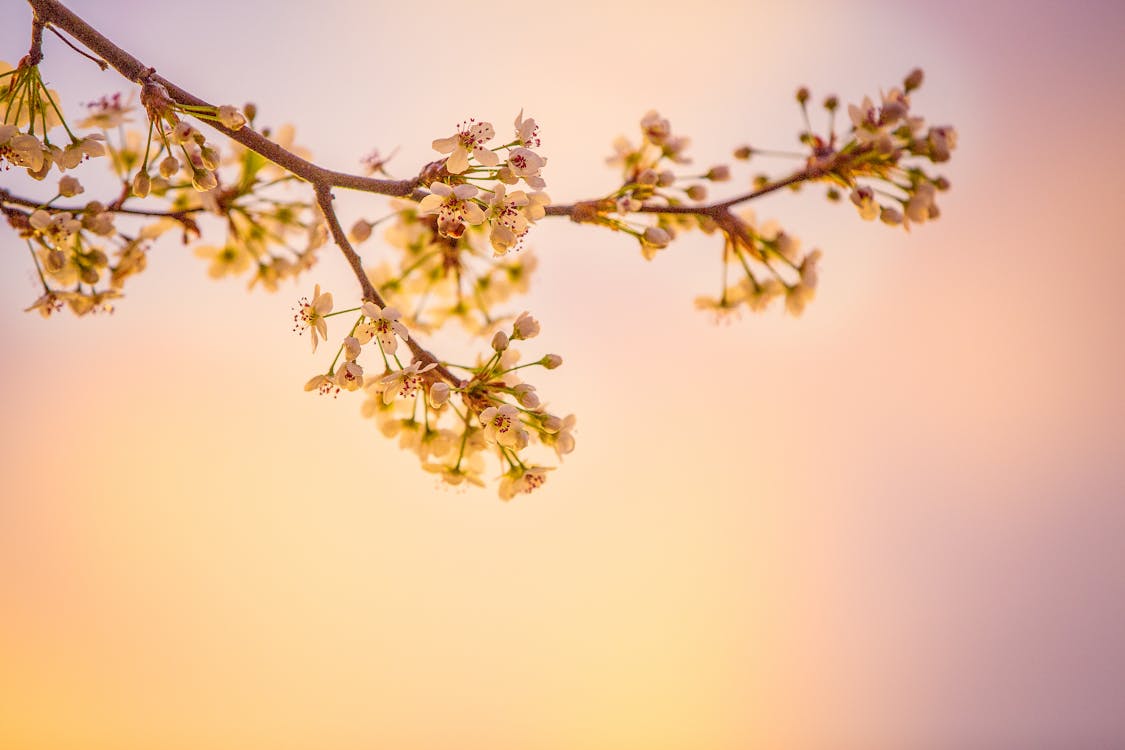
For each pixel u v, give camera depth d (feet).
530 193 3.89
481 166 3.88
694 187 4.06
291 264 4.21
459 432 4.01
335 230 3.90
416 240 4.24
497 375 3.91
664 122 4.11
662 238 3.99
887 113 3.95
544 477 3.96
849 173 3.99
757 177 4.12
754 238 4.06
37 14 3.83
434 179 3.89
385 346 3.86
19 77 3.86
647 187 4.06
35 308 4.01
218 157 3.85
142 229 4.09
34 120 3.94
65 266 4.03
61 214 3.95
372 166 4.14
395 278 4.25
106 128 4.04
